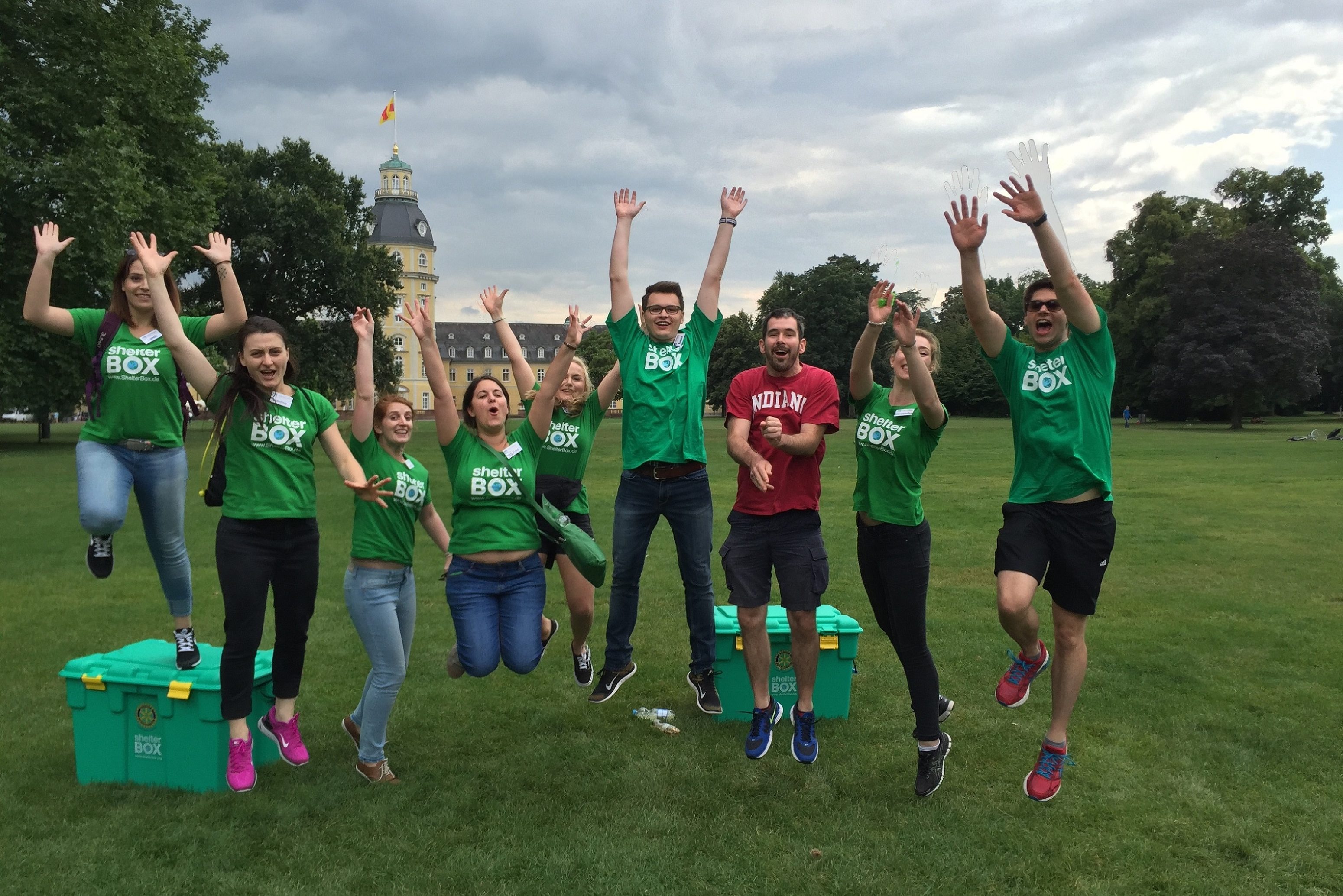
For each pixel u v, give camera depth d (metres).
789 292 72.62
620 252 5.07
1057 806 4.00
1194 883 3.33
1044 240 3.80
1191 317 50.72
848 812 3.94
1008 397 4.18
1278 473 20.69
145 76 25.33
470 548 4.34
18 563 10.10
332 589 8.70
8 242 22.91
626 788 4.21
